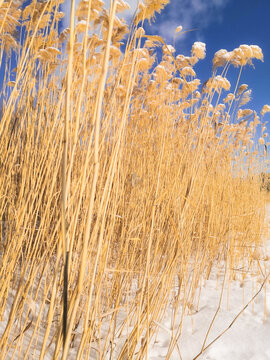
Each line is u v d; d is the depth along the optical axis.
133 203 1.58
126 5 0.81
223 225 2.17
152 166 1.64
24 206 1.05
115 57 1.09
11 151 1.30
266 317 1.51
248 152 3.11
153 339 1.29
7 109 1.07
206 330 1.36
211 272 2.26
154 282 1.05
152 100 1.87
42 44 1.25
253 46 1.13
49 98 1.37
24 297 0.89
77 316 1.19
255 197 3.08
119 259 1.33
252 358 1.17
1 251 1.26
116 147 0.68
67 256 0.54
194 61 1.47
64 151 0.49
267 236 3.00
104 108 1.08
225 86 1.18
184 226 1.19
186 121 1.69
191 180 1.03
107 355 1.12
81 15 0.85
